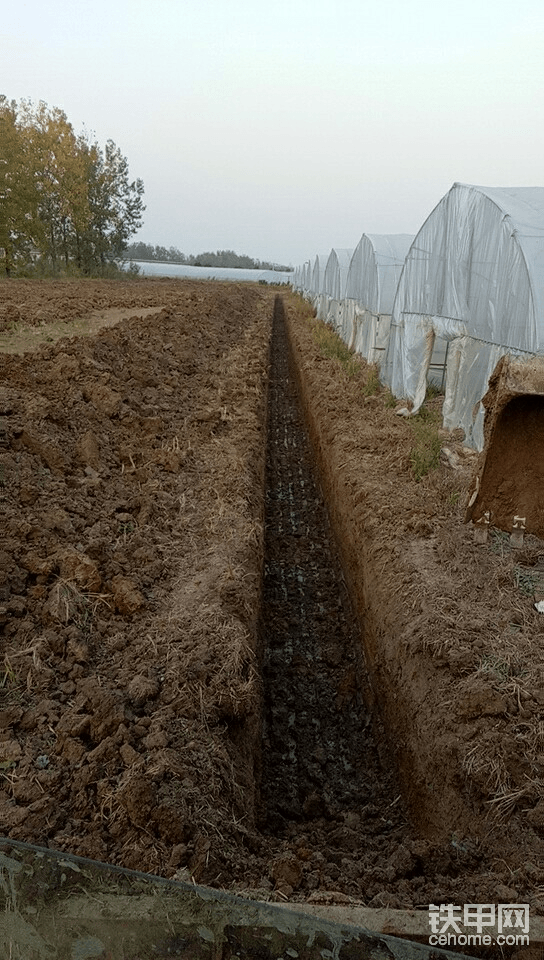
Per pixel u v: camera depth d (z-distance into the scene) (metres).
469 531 6.48
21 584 4.66
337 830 4.07
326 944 2.16
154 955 2.08
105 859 2.87
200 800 3.25
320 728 5.41
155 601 5.03
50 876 2.31
